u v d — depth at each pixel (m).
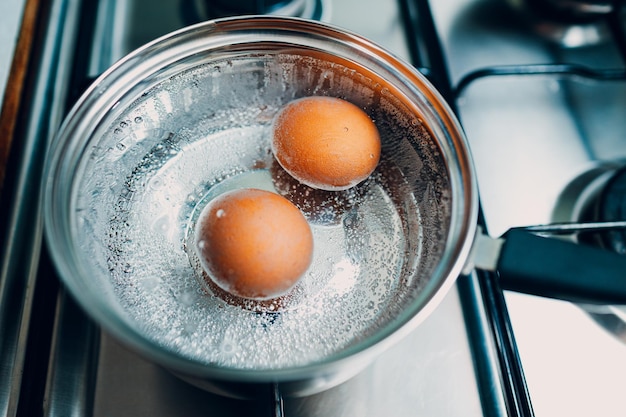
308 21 0.33
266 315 0.32
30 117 0.39
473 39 0.45
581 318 0.36
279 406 0.29
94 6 0.43
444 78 0.41
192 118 0.36
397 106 0.34
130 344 0.26
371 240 0.33
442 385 0.34
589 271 0.29
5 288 0.35
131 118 0.33
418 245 0.33
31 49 0.41
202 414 0.33
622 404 0.34
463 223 0.29
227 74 0.35
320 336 0.31
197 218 0.34
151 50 0.32
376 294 0.32
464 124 0.41
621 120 0.42
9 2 0.40
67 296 0.35
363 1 0.46
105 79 0.31
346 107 0.34
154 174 0.35
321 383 0.29
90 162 0.32
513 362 0.33
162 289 0.32
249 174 0.35
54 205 0.29
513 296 0.36
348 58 0.33
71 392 0.34
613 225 0.34
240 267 0.30
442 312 0.36
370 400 0.34
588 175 0.40
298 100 0.34
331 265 0.33
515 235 0.30
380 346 0.26
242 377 0.26
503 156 0.40
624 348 0.35
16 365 0.33
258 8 0.41
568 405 0.34
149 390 0.34
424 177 0.34
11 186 0.37
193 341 0.31
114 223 0.33
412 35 0.43
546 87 0.43
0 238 0.36
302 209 0.34
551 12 0.45
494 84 0.43
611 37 0.45
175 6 0.45
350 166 0.33
